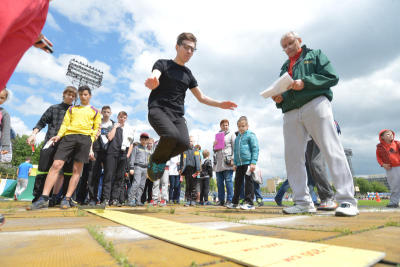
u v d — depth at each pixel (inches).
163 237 46.5
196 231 54.0
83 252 36.8
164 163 120.0
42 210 130.0
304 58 117.0
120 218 84.0
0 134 144.9
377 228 58.4
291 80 102.7
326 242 42.9
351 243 41.8
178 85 118.9
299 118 113.6
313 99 109.0
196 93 133.0
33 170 406.6
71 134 147.1
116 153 197.2
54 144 164.4
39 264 30.4
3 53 43.6
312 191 204.5
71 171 171.9
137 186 218.5
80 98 152.7
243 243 40.6
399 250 36.4
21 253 36.0
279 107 127.2
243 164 168.4
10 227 63.5
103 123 215.8
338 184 101.3
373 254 32.1
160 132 107.0
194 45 120.3
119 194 213.6
